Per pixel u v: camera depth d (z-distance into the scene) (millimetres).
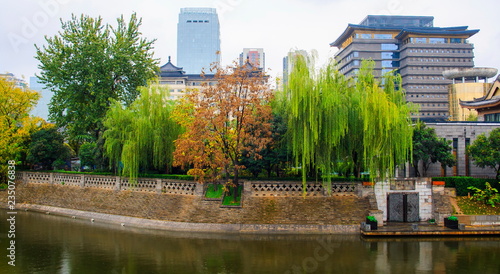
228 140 29719
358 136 27562
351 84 29438
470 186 30047
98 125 39031
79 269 20188
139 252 23047
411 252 22969
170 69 99562
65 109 43312
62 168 45062
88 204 34156
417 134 33594
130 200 32062
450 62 96688
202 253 22781
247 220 27359
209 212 28188
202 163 28516
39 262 21281
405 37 99062
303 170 25875
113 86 43062
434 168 37656
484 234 26203
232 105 27547
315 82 26219
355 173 30969
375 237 25609
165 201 30281
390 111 26016
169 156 33031
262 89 28875
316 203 27781
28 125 42531
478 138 32906
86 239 25922
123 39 42969
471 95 80812
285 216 27297
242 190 29156
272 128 28703
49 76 40938
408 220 28734
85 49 39500
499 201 28766
